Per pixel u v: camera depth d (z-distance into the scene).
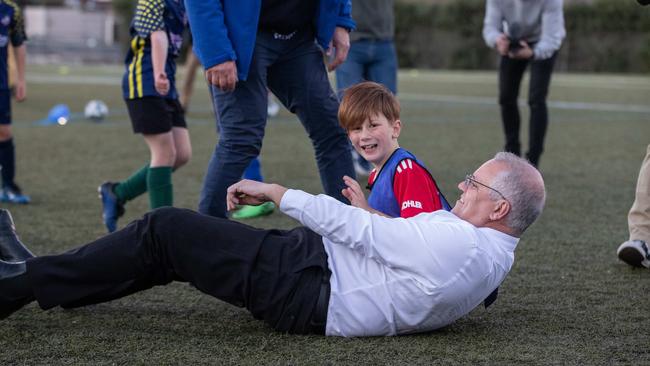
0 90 6.64
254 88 4.40
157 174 5.47
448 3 39.25
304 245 3.35
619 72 36.94
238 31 4.25
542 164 9.30
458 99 20.03
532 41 7.98
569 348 3.31
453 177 8.23
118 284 3.33
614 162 9.48
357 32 7.81
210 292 3.35
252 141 4.42
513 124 8.36
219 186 4.38
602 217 6.31
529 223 3.30
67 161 9.23
